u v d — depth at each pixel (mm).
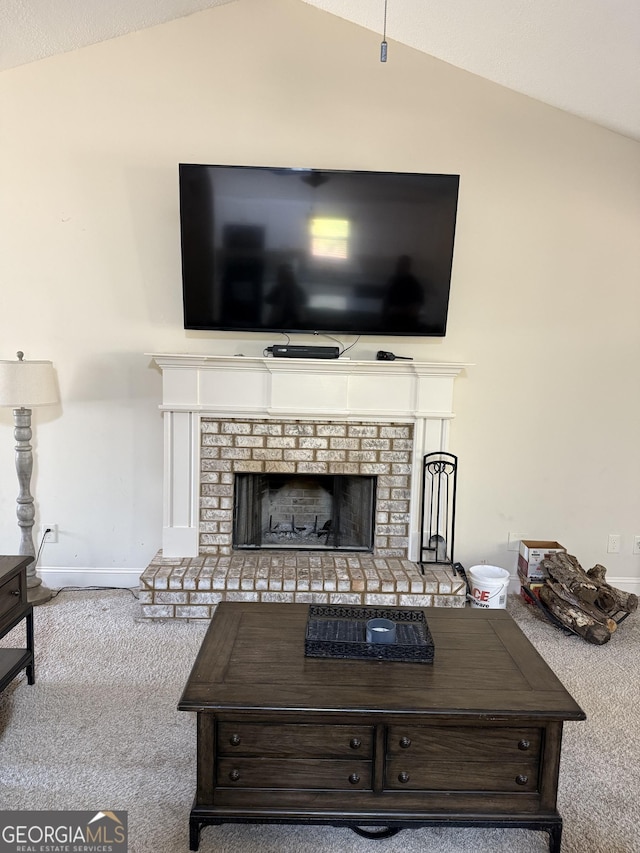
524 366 3332
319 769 1604
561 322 3316
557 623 3004
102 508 3318
